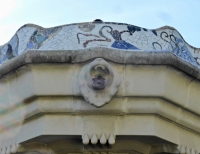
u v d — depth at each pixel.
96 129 7.22
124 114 7.31
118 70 7.20
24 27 8.72
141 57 7.14
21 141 7.77
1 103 7.96
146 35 8.36
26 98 7.49
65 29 8.22
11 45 8.80
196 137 8.44
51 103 7.31
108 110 7.20
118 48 7.86
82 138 7.21
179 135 7.99
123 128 7.30
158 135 7.41
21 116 7.76
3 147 8.14
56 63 7.16
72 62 7.14
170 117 7.67
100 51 7.06
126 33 8.19
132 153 7.88
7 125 8.09
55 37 8.16
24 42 8.53
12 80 7.75
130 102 7.28
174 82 7.50
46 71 7.25
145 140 7.71
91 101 6.92
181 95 7.68
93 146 7.66
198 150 8.34
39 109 7.34
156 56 7.16
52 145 7.84
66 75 7.22
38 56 7.13
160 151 7.95
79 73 7.17
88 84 6.97
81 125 7.28
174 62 7.25
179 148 7.91
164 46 8.42
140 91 7.22
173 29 8.87
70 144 7.71
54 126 7.31
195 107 8.00
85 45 7.82
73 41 7.90
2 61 8.80
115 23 8.29
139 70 7.23
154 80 7.26
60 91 7.22
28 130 7.70
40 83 7.25
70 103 7.27
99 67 6.89
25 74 7.43
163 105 7.45
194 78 7.73
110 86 6.98
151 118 7.41
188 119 8.04
